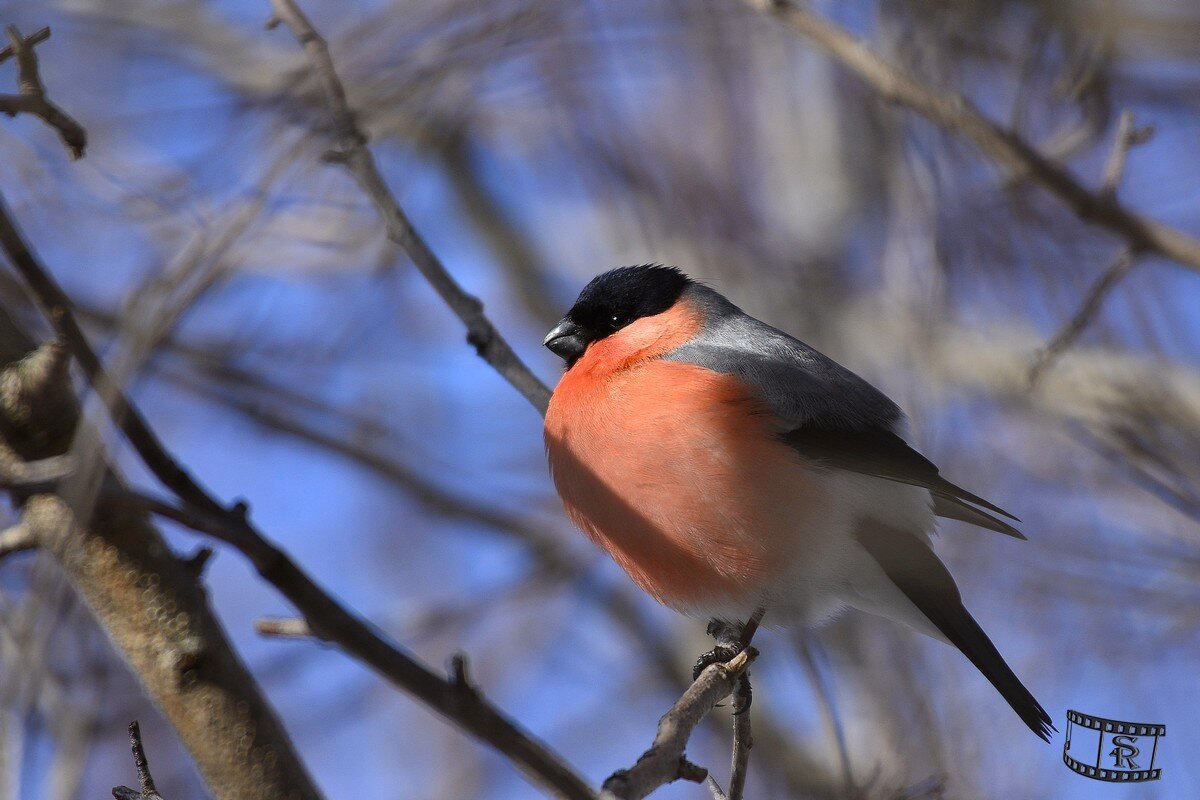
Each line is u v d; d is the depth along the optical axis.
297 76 10.00
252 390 13.66
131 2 13.48
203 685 4.53
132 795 5.12
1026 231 10.88
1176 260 8.23
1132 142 8.37
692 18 13.59
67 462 4.39
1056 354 8.81
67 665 6.66
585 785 4.96
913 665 10.79
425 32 12.12
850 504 8.35
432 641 14.58
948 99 8.49
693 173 14.27
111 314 10.23
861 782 9.75
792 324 13.79
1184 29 10.62
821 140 14.22
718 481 8.15
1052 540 11.09
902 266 12.22
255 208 6.96
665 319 9.23
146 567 4.57
